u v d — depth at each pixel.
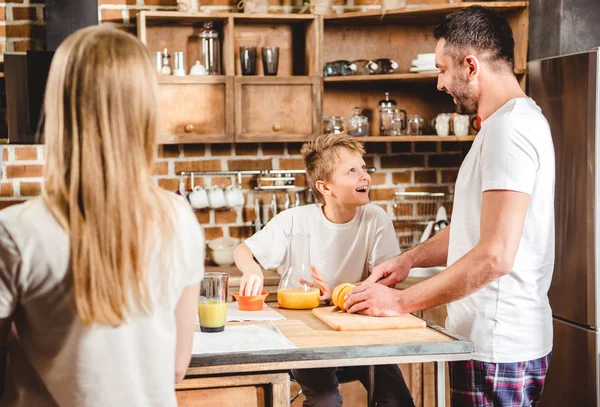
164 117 3.28
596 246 2.77
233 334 1.75
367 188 2.36
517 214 1.71
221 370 1.55
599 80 2.73
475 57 1.89
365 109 3.68
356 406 3.14
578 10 3.18
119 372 1.14
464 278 1.73
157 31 3.44
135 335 1.16
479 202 1.82
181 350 1.27
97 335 1.12
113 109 1.10
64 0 3.24
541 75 3.08
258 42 3.55
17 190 3.39
